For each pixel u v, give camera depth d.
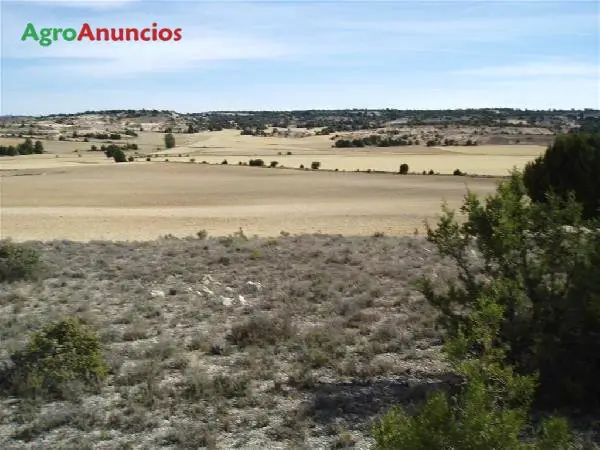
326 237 28.03
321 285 15.67
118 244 25.92
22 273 17.38
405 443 4.74
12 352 10.45
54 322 10.84
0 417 8.18
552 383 8.34
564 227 8.81
